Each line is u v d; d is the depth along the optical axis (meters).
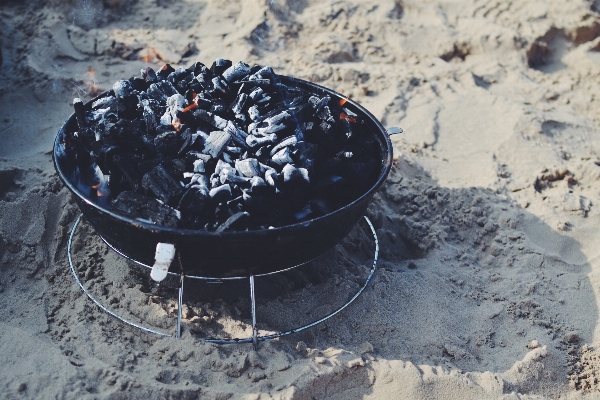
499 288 2.69
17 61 3.98
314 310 2.47
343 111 2.72
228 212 2.10
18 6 4.43
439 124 3.76
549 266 2.81
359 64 4.26
